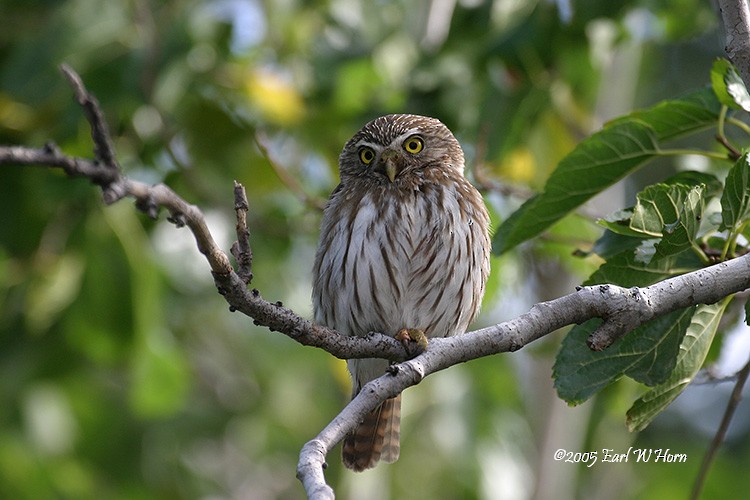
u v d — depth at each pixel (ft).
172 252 43.98
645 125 23.58
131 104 38.22
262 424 51.90
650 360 21.76
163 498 50.03
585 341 21.42
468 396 46.96
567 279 46.11
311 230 43.19
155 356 39.70
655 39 42.83
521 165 40.34
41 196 38.93
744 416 58.80
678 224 20.31
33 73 36.99
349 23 41.88
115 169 15.75
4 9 40.98
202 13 39.75
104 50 37.65
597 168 24.26
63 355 42.68
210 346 51.70
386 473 45.47
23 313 41.68
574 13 36.04
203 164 41.86
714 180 24.36
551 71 38.27
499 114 38.45
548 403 46.98
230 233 42.11
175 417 50.80
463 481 45.55
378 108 41.50
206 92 41.11
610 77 44.70
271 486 56.24
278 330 20.74
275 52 43.14
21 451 44.88
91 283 38.81
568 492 46.39
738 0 21.52
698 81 53.62
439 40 41.96
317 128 41.98
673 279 20.33
